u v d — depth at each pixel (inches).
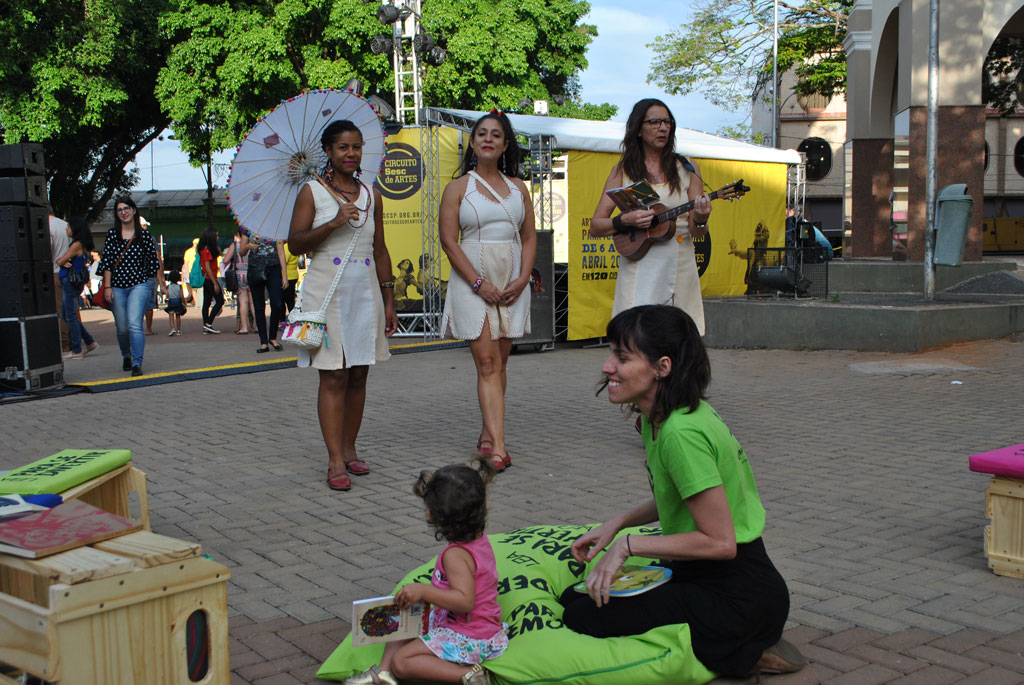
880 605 146.2
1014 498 155.6
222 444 272.7
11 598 100.8
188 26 937.5
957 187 473.1
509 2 1006.4
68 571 97.0
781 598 120.5
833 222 1599.4
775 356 430.9
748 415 297.3
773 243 604.4
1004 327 440.5
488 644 119.6
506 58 978.7
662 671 114.0
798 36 1187.9
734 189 218.1
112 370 431.2
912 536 179.8
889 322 414.3
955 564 164.2
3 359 355.6
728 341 473.1
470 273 234.2
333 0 911.7
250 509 206.4
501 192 238.4
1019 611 143.3
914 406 304.8
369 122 235.5
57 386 369.7
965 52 567.5
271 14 957.2
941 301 482.9
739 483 118.6
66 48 967.6
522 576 137.4
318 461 250.1
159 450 265.9
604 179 488.1
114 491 159.5
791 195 770.8
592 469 235.3
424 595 115.1
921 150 581.9
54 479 141.0
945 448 248.5
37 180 360.8
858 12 762.2
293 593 156.6
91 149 1234.6
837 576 159.0
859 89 763.4
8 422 310.5
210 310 658.8
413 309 526.6
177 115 963.3
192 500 214.4
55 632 95.4
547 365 426.3
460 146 502.6
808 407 308.2
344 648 128.0
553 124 509.7
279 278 482.6
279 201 230.4
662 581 122.0
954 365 375.6
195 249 652.1
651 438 120.6
